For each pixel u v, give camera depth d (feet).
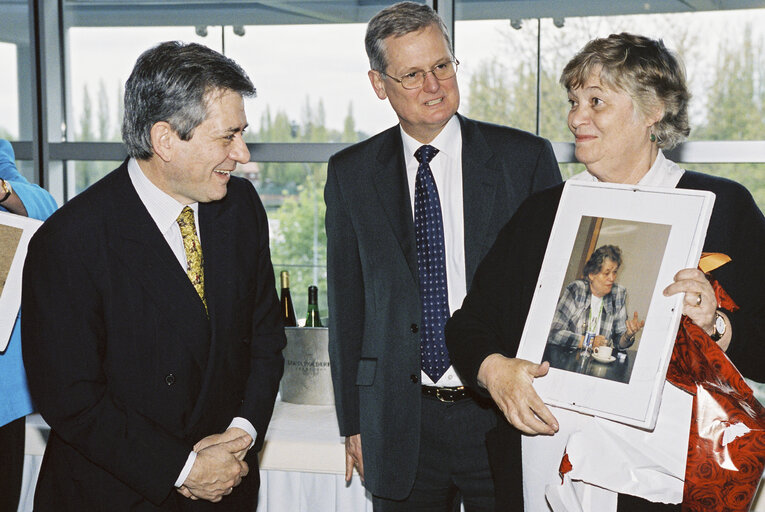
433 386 5.88
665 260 4.08
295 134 10.71
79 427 4.51
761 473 4.00
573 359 4.17
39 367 4.55
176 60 4.42
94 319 4.58
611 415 4.00
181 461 4.60
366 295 6.02
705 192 4.09
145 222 4.67
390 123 10.53
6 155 7.75
